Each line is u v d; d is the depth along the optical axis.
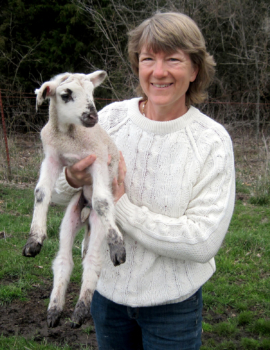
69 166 2.38
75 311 2.20
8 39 14.84
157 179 2.28
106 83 13.12
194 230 2.10
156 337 2.29
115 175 2.48
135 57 2.54
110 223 2.18
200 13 14.09
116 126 2.52
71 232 2.55
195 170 2.22
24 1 15.09
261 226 6.65
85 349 3.67
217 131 2.31
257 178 8.72
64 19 14.84
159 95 2.26
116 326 2.46
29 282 4.74
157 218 2.17
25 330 3.95
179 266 2.24
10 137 10.56
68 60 15.03
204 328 4.09
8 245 5.55
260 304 4.55
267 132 13.50
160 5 13.70
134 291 2.26
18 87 13.77
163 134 2.34
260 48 15.28
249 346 3.84
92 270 2.31
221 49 16.89
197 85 2.47
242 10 15.30
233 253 5.64
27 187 8.15
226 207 2.20
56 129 2.43
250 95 15.15
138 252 2.28
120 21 12.80
